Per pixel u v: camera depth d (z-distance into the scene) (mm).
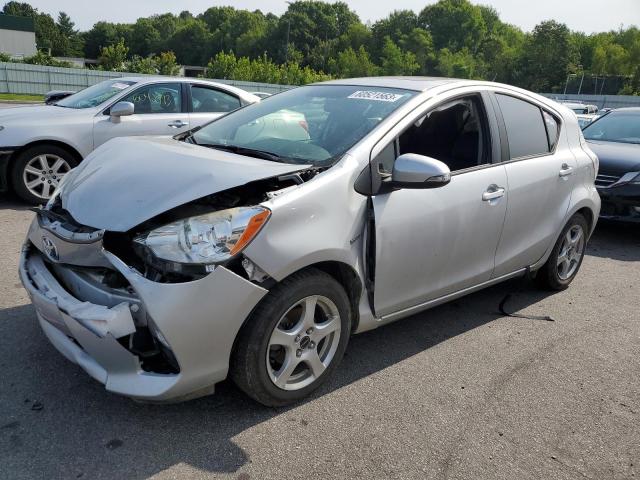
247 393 2738
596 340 3947
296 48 103688
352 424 2811
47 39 115688
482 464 2594
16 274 4375
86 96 7508
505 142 3814
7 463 2398
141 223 2498
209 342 2477
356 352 3543
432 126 3414
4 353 3229
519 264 4105
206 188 2586
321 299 2846
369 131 3146
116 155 3217
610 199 6527
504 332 3975
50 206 3111
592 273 5438
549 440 2801
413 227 3137
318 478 2432
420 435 2764
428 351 3619
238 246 2467
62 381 3000
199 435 2650
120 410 2795
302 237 2656
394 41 106125
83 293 2637
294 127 3420
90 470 2393
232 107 8039
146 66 43375
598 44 95375
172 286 2385
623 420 3012
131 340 2490
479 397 3131
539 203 4059
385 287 3127
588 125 8375
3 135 6293
